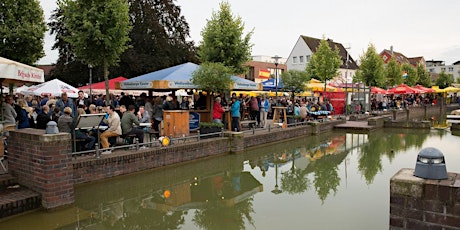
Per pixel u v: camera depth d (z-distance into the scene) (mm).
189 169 11570
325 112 23438
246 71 21750
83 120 9547
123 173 10000
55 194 7242
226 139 13961
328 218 7074
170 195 8836
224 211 7613
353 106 32406
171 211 7645
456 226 4562
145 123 12164
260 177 10750
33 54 17312
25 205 6965
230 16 20812
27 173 7508
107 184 9445
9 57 16891
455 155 13922
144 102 17031
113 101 18609
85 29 14617
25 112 10859
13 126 10047
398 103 41469
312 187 9531
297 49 63625
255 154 14516
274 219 7055
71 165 7562
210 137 14141
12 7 16641
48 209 7137
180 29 34188
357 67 68062
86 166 9125
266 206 7902
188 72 15805
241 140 14242
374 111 35750
